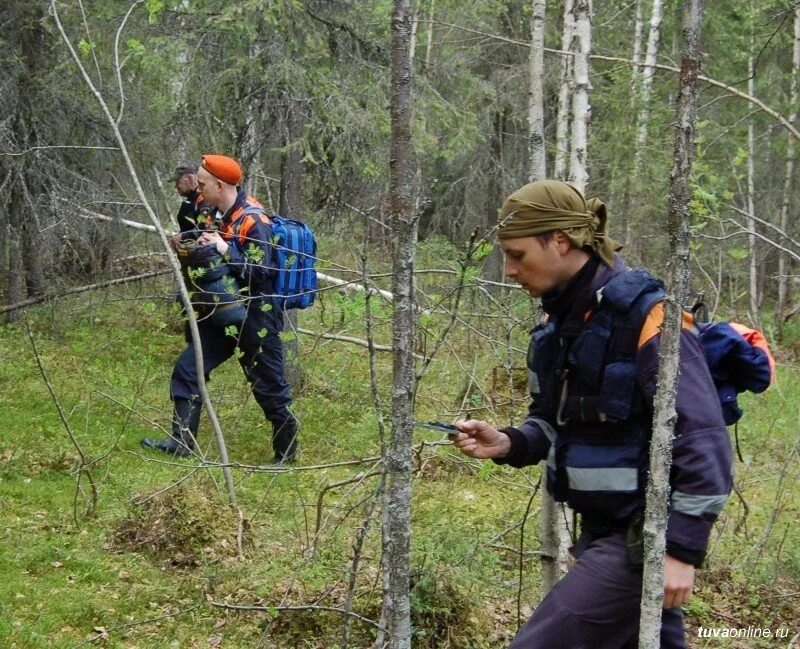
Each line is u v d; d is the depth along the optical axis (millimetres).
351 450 6266
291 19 8672
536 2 4668
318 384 8211
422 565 4105
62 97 10203
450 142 11234
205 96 8727
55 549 4672
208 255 6137
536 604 4477
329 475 6449
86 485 5711
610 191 11289
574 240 2541
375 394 3533
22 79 10172
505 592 4570
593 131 10875
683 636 2713
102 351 9250
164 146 10625
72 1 9117
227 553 4797
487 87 12312
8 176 9883
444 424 2855
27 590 4211
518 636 2598
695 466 2342
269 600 4270
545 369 2746
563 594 2566
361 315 5199
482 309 6582
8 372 8273
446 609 4023
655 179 9984
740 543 5648
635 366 2451
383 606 3447
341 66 9195
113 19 8961
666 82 9773
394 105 2676
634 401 2465
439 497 5984
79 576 4453
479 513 5812
